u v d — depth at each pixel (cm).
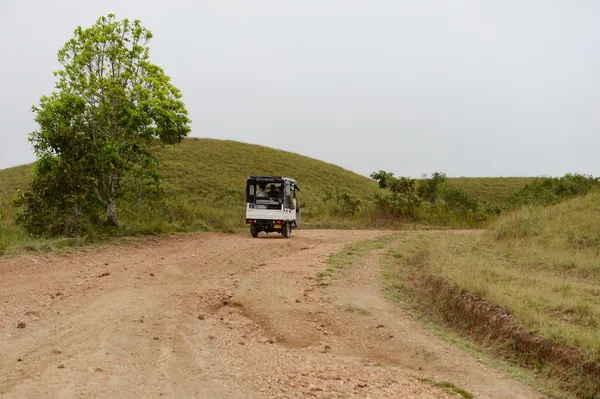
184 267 1356
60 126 1694
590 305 959
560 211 2089
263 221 2172
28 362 652
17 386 567
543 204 2823
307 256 1598
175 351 732
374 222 3109
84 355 677
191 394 579
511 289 1080
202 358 712
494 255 1562
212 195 4503
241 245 1811
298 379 656
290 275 1300
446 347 852
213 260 1483
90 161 1706
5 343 729
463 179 7238
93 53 1831
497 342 892
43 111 1755
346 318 984
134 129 1848
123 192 1864
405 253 1661
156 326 840
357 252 1684
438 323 1019
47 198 1606
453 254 1573
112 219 1800
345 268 1406
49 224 1575
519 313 927
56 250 1379
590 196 2300
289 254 1664
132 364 663
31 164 5634
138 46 1900
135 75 1905
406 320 990
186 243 1772
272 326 934
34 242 1403
